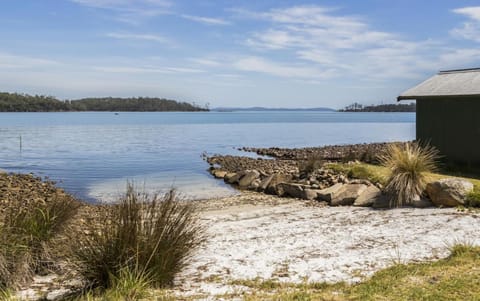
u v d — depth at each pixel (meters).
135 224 5.36
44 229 6.22
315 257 6.45
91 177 18.44
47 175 19.03
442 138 14.01
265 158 25.95
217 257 6.56
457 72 15.23
